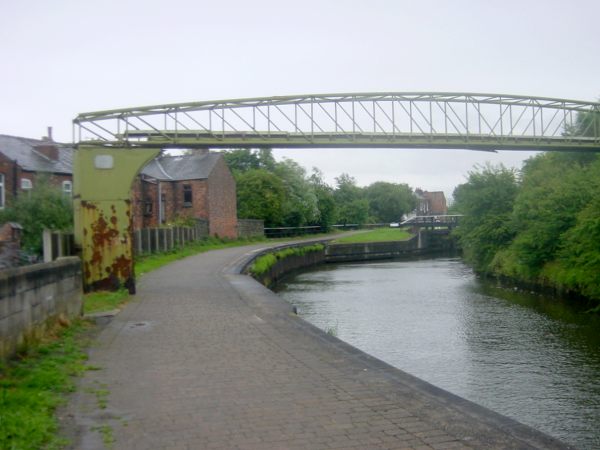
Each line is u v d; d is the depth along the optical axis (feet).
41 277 30.32
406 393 21.91
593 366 49.01
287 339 32.78
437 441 16.93
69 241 56.44
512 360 51.37
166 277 70.79
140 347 30.68
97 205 53.31
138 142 58.44
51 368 24.99
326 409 20.03
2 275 24.57
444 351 54.80
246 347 30.60
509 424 18.42
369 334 62.69
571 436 33.58
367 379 24.00
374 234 253.24
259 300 49.60
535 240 97.09
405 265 171.83
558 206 94.22
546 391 42.16
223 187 169.99
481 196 129.80
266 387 22.86
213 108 71.87
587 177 98.48
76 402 20.88
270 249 129.90
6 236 76.74
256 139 70.13
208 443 16.90
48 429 17.58
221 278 69.62
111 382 23.70
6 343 24.88
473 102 107.04
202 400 21.17
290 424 18.52
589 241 78.74
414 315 75.20
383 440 17.04
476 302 87.15
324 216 260.21
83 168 53.31
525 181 126.31
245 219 193.98
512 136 95.45
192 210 160.15
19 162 112.68
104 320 39.45
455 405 20.39
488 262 128.26
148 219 149.48
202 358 28.07
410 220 292.61
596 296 78.07
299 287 110.93
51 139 151.84
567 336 61.46
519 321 70.69
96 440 17.11
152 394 21.95
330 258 193.06
